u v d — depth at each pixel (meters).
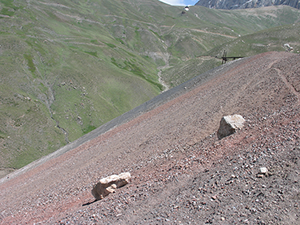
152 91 143.88
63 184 21.92
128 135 30.88
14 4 185.75
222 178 9.16
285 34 165.62
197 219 7.51
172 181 10.82
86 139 52.34
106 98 128.50
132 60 190.38
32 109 99.62
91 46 181.12
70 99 116.88
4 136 84.50
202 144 14.83
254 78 27.44
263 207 6.91
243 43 173.38
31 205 19.48
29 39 147.50
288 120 11.88
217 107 22.62
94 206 11.56
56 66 135.88
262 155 9.45
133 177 14.13
